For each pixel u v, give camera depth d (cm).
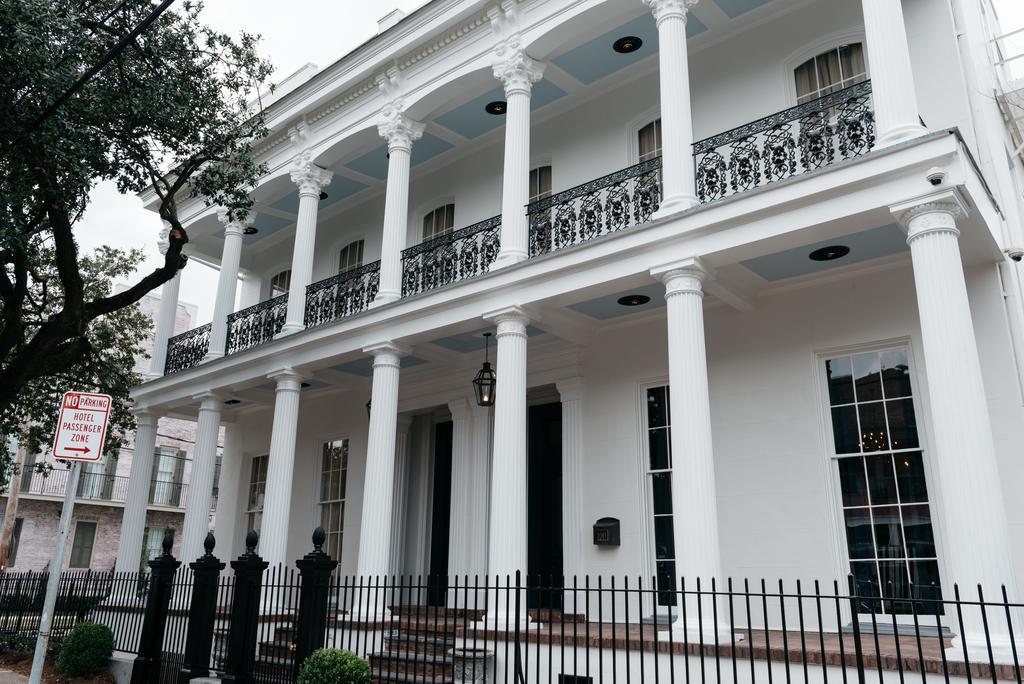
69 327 1052
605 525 1172
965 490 691
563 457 1259
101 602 1433
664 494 1149
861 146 880
